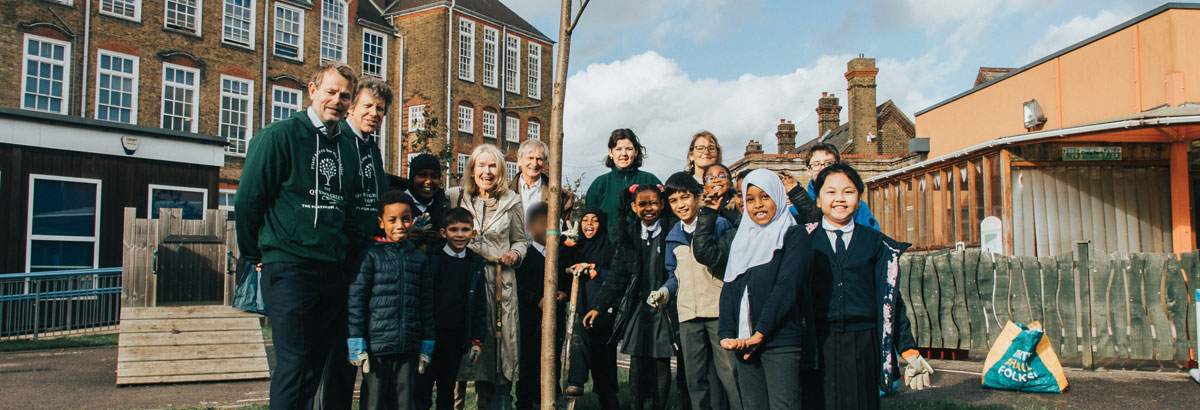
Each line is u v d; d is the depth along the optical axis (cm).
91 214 1459
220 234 1102
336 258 398
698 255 446
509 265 519
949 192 1436
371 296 416
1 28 2222
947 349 901
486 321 504
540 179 609
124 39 2512
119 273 1344
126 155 1518
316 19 3136
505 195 539
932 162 1462
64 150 1425
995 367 677
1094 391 659
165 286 1055
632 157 624
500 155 540
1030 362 668
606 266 556
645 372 519
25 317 1230
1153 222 1191
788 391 385
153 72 2583
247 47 2862
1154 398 626
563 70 321
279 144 383
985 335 832
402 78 3797
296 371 375
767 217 407
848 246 412
